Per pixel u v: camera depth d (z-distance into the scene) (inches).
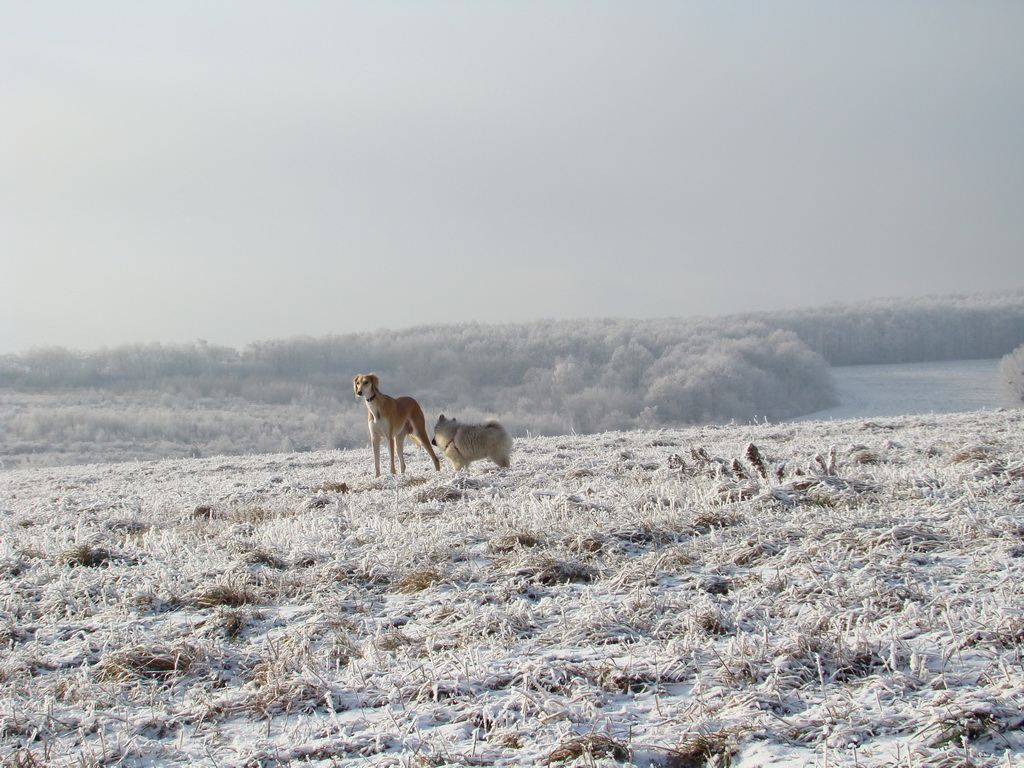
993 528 272.2
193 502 497.7
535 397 3048.7
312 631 225.0
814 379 3080.7
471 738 161.0
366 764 152.6
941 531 279.4
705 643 198.7
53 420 2578.7
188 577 285.0
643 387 2938.0
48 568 305.4
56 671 212.1
